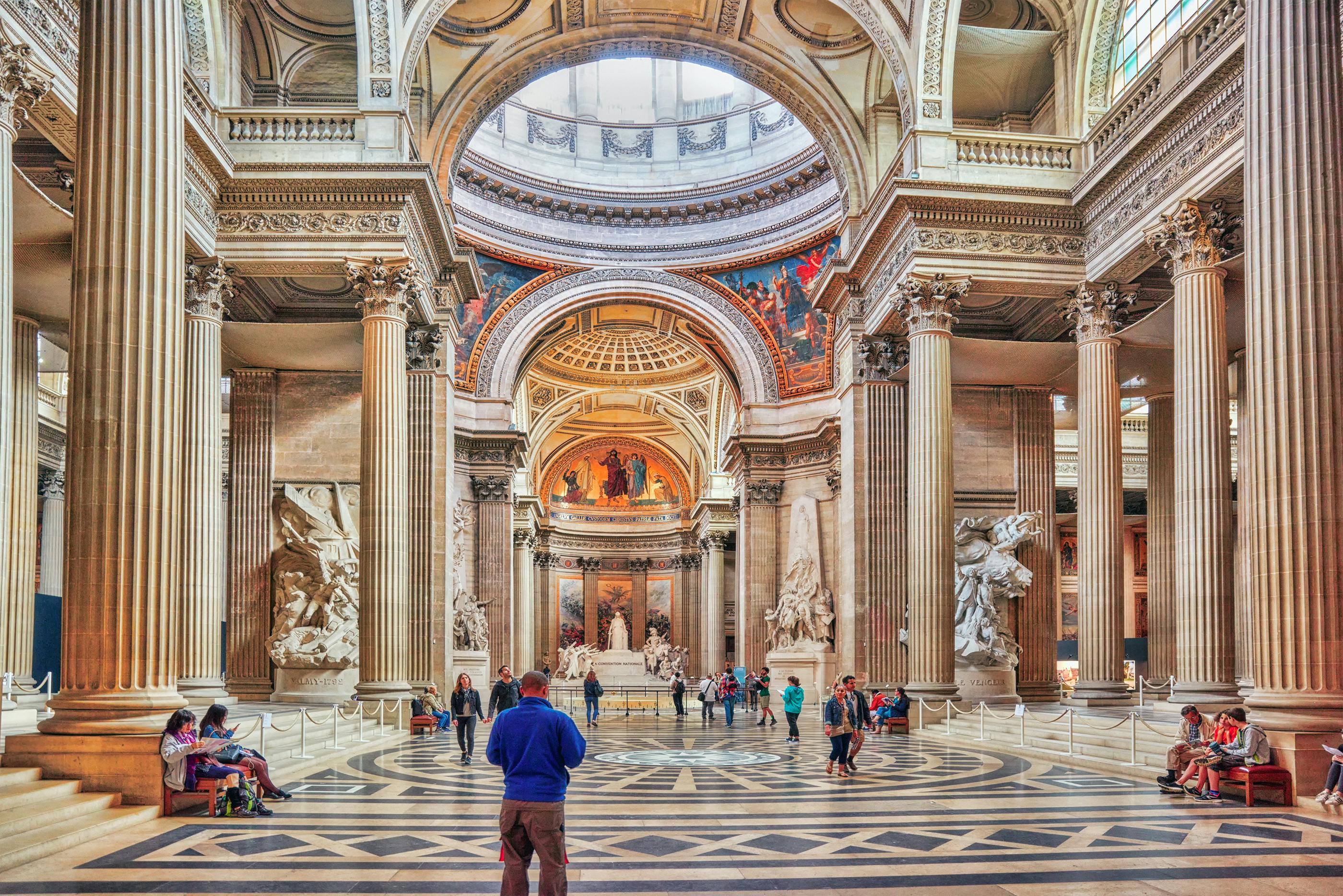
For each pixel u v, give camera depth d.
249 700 24.92
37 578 35.28
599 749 21.77
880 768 16.92
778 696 42.03
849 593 27.77
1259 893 7.85
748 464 47.19
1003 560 26.12
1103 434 22.34
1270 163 13.09
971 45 24.97
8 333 13.14
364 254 21.62
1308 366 12.62
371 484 21.25
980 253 22.94
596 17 27.83
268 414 26.17
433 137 27.69
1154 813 11.68
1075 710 20.98
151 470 11.67
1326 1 12.98
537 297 48.00
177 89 12.25
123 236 11.64
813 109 29.59
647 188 48.31
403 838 10.14
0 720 11.95
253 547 25.56
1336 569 12.36
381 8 22.19
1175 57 19.67
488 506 47.31
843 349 29.14
